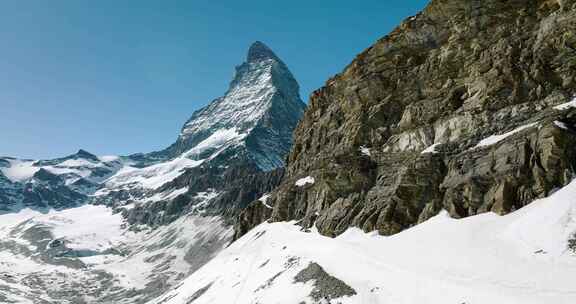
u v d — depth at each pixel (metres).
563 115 56.75
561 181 50.41
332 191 80.94
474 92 73.69
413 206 62.84
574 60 64.31
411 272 43.50
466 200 57.12
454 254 45.81
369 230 64.69
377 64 98.50
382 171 77.00
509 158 56.38
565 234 41.19
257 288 58.19
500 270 39.47
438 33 92.00
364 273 46.44
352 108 98.06
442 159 66.50
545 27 70.69
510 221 49.12
